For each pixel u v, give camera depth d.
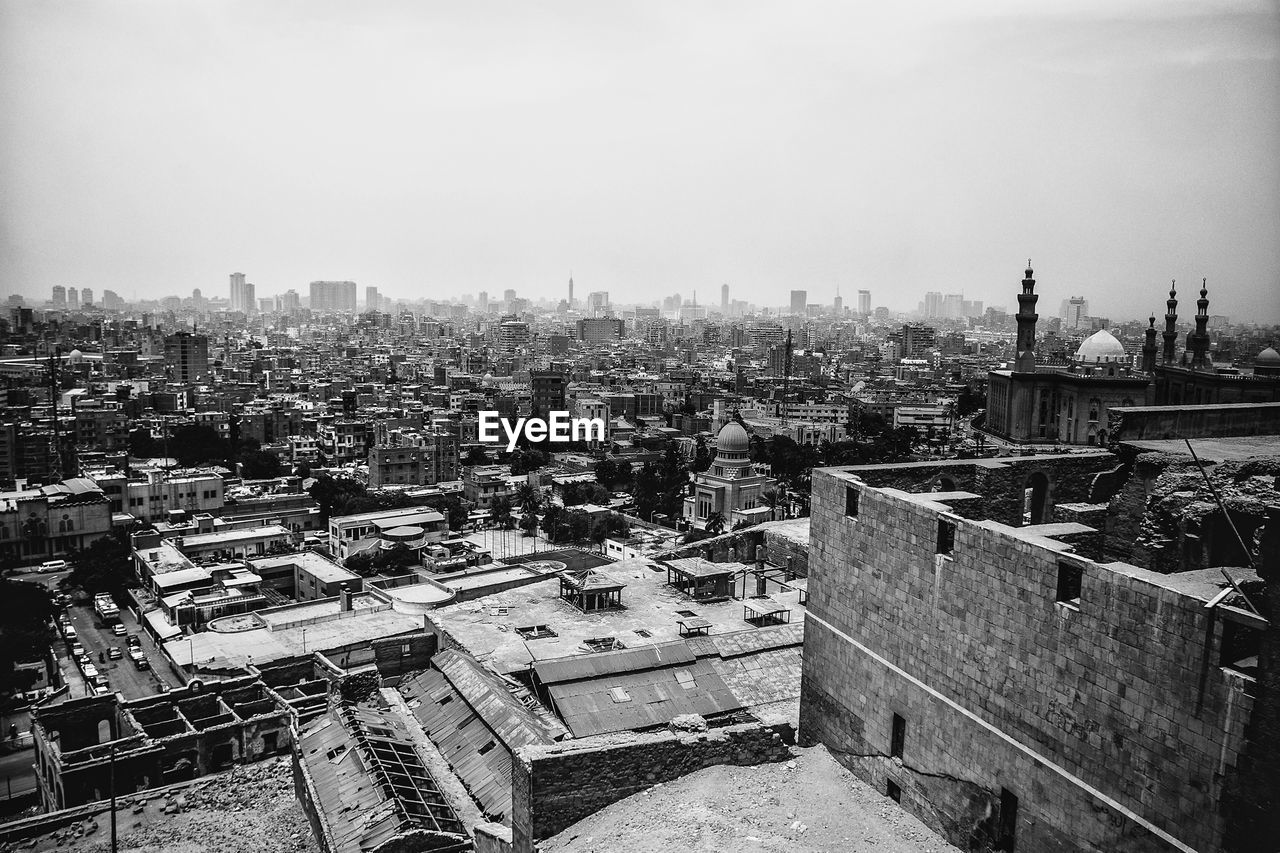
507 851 45.56
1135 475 42.50
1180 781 28.69
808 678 48.19
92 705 92.94
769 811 39.72
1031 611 34.28
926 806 39.44
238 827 67.88
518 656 74.06
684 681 68.25
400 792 56.97
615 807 40.34
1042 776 33.75
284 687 102.62
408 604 124.44
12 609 139.25
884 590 42.28
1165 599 29.03
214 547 189.62
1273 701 25.81
